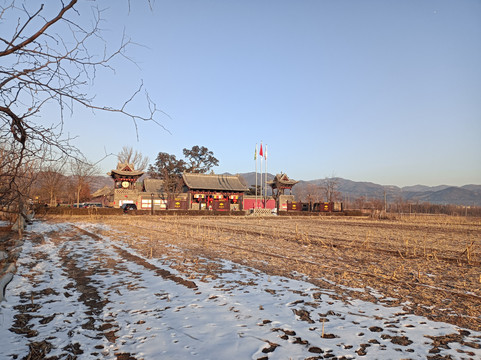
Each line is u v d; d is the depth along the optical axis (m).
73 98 3.37
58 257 12.20
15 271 9.69
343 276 9.53
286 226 30.34
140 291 7.91
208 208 62.09
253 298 7.39
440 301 7.30
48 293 7.76
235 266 10.80
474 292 8.03
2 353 4.78
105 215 41.09
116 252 13.30
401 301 7.29
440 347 5.04
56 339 5.29
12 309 6.64
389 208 75.19
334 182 85.31
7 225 24.09
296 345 5.08
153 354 4.80
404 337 5.39
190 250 13.91
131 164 55.69
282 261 11.74
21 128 3.32
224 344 5.11
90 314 6.41
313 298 7.44
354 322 6.02
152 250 13.66
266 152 63.25
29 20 2.90
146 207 56.44
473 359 4.68
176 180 76.75
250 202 64.94
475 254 14.23
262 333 5.51
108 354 4.81
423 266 11.32
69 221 30.89
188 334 5.47
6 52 2.88
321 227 29.78
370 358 4.70
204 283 8.63
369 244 17.22
